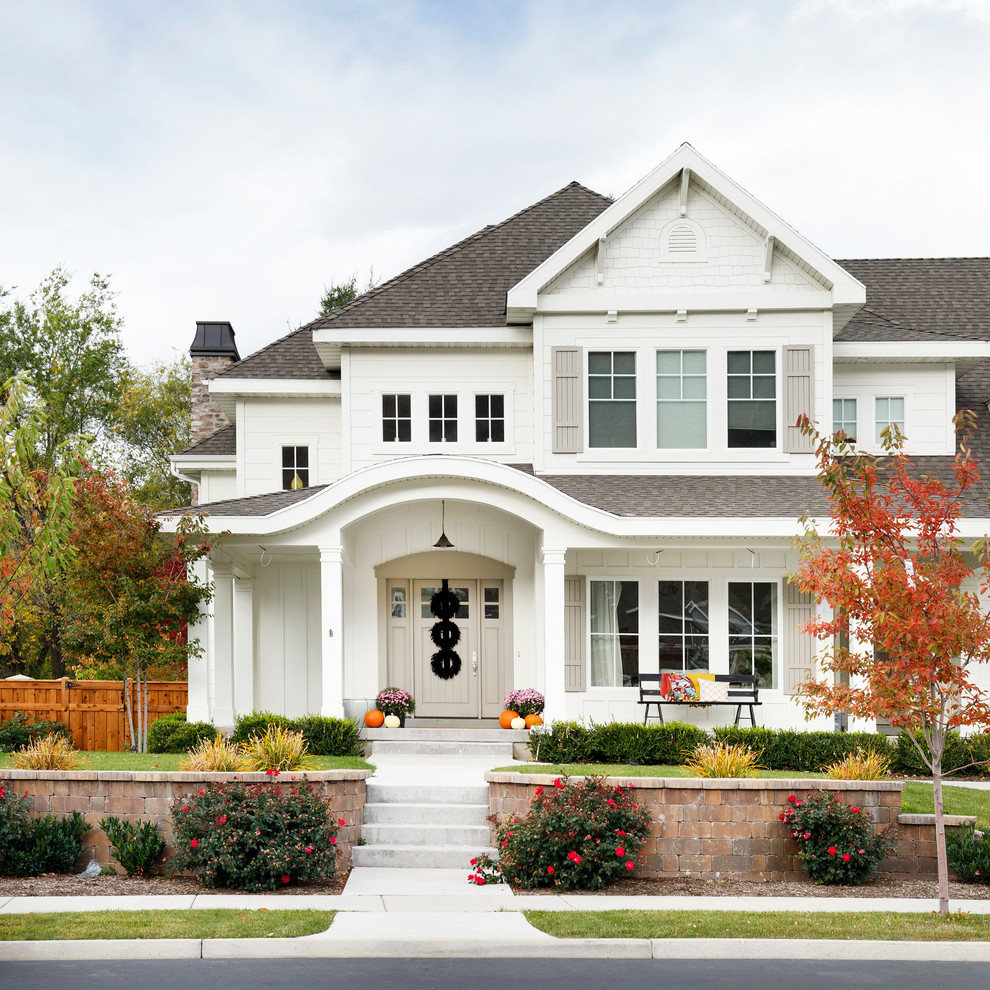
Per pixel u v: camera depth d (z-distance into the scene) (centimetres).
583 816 1245
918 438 2191
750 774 1413
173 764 1472
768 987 866
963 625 1111
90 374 3947
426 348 2162
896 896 1213
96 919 1030
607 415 2083
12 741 2003
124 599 1833
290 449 2286
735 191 2030
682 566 2022
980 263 2625
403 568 2192
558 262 2041
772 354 2075
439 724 2130
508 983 867
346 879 1276
